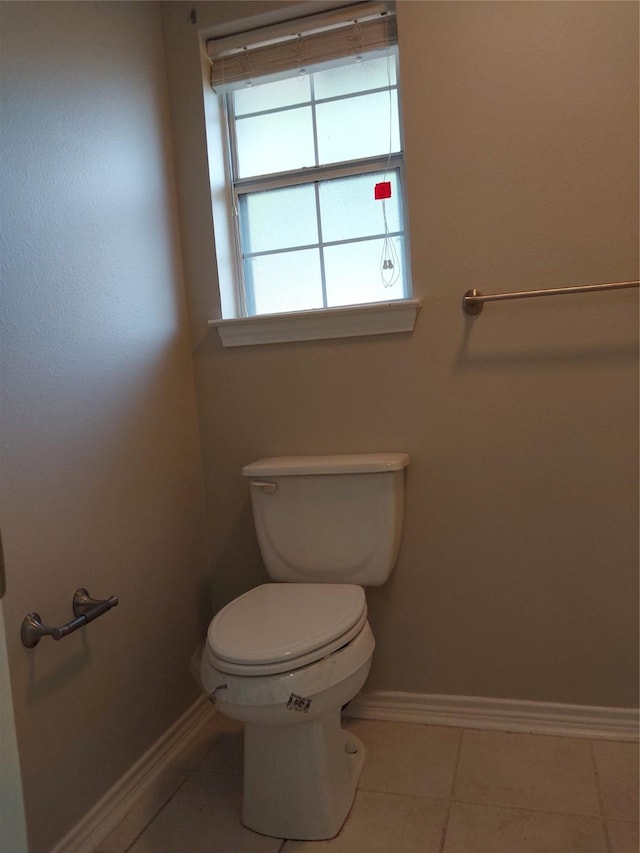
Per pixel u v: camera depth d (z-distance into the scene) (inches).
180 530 69.5
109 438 57.8
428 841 51.2
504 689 66.8
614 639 63.4
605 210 59.9
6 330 46.3
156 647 64.0
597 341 61.1
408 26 62.9
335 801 53.2
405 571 68.6
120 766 57.4
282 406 70.9
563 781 57.4
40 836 47.5
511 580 65.6
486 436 64.9
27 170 49.1
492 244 62.8
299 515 65.3
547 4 59.7
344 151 72.7
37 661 47.9
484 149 62.1
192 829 54.4
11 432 46.3
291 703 47.0
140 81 66.1
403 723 68.7
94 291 56.6
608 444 61.8
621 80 58.6
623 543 62.4
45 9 52.2
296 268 75.4
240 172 76.2
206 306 72.5
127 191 62.6
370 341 67.2
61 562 50.8
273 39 70.2
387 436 67.7
